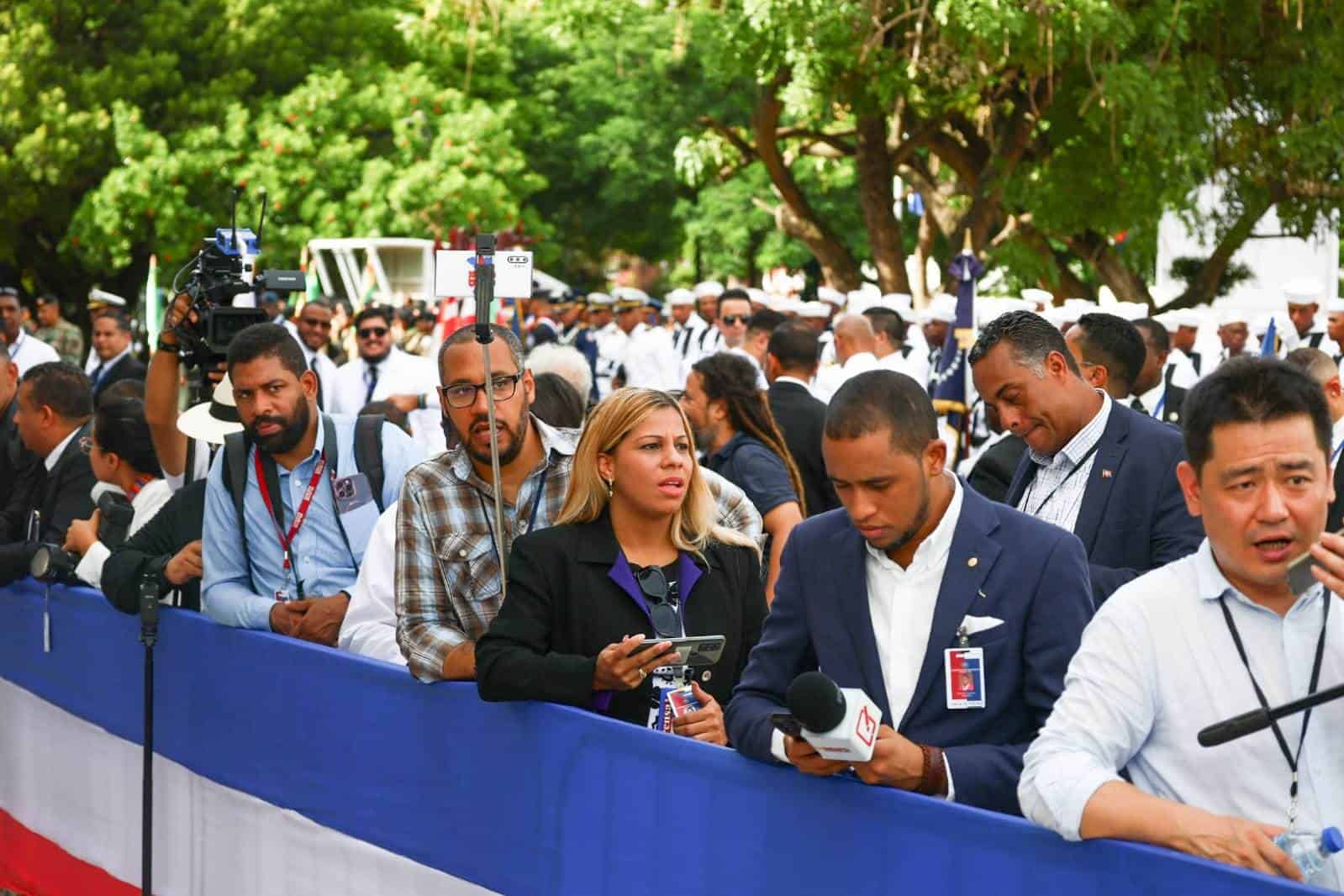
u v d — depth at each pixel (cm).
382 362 1345
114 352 1326
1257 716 266
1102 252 2275
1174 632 293
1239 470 273
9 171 2780
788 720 304
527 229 3122
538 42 3409
